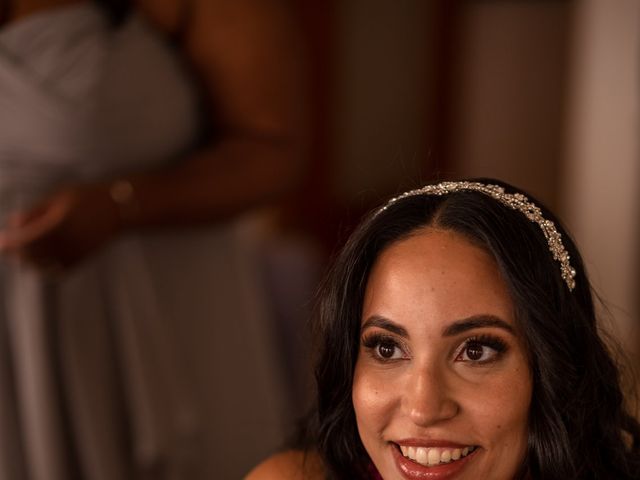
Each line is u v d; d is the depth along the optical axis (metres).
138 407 2.22
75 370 2.16
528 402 1.30
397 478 1.33
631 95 5.39
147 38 2.19
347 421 1.49
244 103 2.26
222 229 2.40
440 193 1.34
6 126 2.08
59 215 1.96
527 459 1.36
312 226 6.72
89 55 2.10
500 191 1.35
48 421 2.14
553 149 7.21
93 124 2.09
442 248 1.28
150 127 2.16
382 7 6.80
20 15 2.10
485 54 7.15
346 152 6.84
